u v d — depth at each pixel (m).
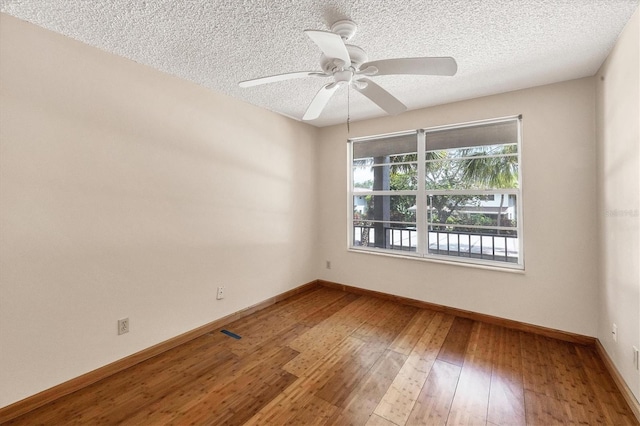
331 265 4.00
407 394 1.84
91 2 1.48
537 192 2.62
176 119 2.41
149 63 2.17
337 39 1.30
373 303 3.42
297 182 3.72
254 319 2.97
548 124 2.56
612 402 1.75
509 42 1.89
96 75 1.94
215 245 2.75
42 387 1.73
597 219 2.35
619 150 1.86
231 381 1.97
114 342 2.05
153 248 2.28
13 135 1.62
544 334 2.59
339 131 3.89
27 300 1.68
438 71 1.61
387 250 3.63
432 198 3.28
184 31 1.76
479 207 3.01
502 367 2.13
